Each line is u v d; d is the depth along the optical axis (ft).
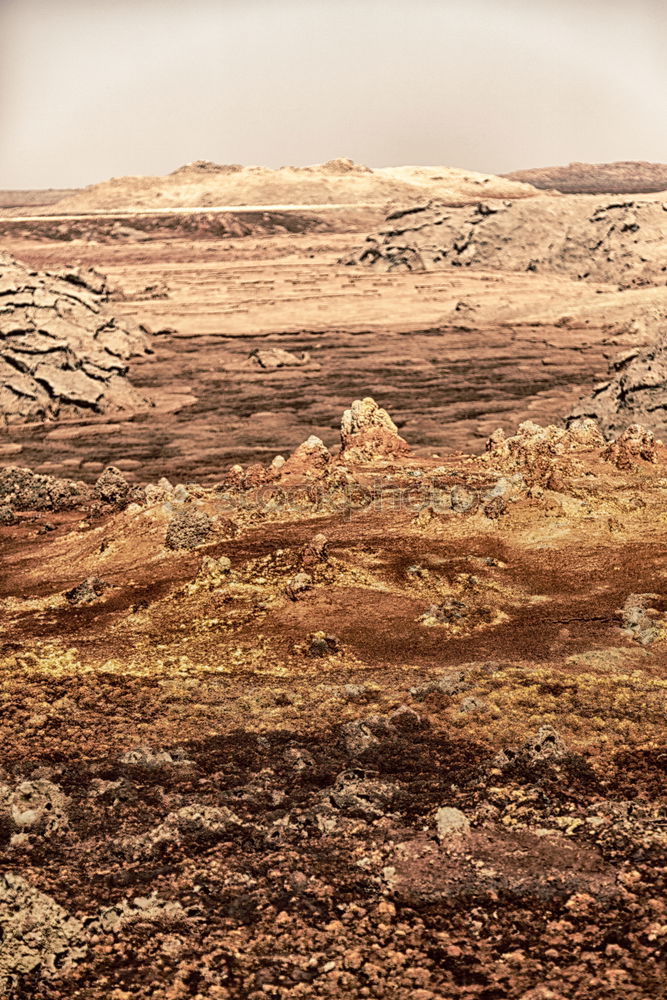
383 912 68.33
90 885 73.92
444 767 96.53
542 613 157.07
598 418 469.98
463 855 75.87
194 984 61.62
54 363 613.93
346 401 611.88
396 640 147.02
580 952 62.23
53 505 298.35
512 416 560.20
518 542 194.29
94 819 85.56
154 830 82.28
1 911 64.95
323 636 146.51
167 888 73.31
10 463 492.13
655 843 75.15
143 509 226.17
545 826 80.02
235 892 72.64
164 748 103.86
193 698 121.49
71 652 142.51
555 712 110.32
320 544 177.58
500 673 126.11
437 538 198.49
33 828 83.20
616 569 174.91
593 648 138.10
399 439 300.40
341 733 107.04
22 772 96.53
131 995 60.54
